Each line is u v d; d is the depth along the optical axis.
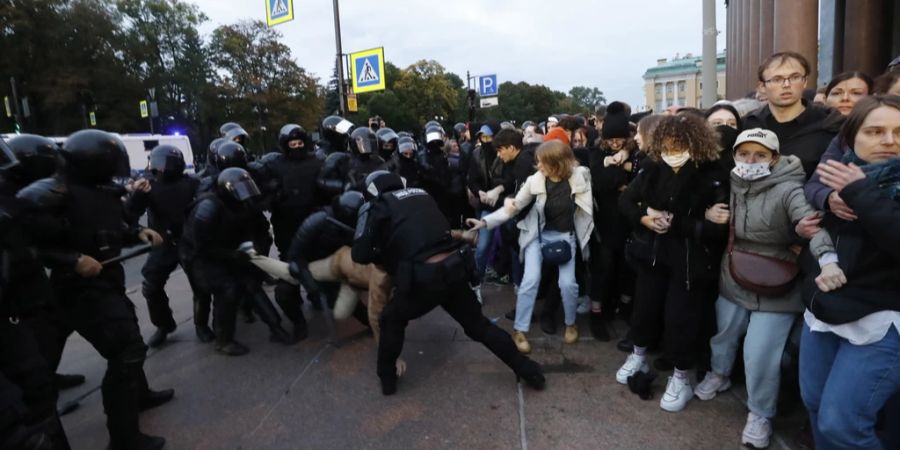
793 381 2.69
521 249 3.70
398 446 2.66
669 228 2.66
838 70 9.66
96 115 37.81
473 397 3.10
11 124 33.22
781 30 6.95
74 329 2.61
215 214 3.64
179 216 4.21
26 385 2.04
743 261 2.45
